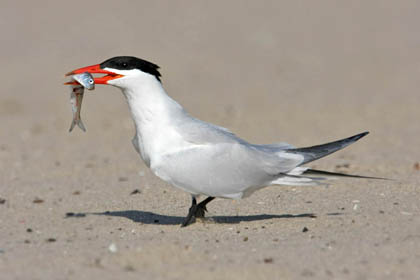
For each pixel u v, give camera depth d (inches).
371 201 406.6
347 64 1086.4
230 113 821.2
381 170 498.6
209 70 1060.5
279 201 422.3
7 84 1008.2
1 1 1473.9
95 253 310.3
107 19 1337.4
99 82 362.3
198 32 1261.1
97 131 764.0
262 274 277.3
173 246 313.0
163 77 1020.5
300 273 278.1
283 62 1106.7
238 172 358.6
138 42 1203.9
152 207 424.8
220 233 346.6
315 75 1031.0
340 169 506.3
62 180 520.7
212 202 429.7
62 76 1042.7
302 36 1245.7
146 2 1446.9
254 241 327.3
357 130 706.2
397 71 1029.2
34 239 346.0
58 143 701.9
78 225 379.9
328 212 386.6
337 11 1392.7
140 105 362.3
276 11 1393.9
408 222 354.3
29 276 277.0
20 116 855.7
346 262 290.7
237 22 1323.8
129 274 279.3
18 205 439.8
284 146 380.5
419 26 1282.0
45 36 1252.5
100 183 504.1
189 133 358.6
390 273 277.4
